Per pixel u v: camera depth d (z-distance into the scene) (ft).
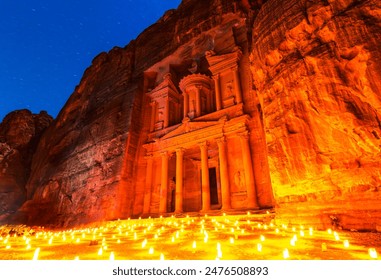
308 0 34.47
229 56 71.05
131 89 84.58
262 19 44.04
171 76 83.87
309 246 19.74
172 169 75.05
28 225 83.66
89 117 94.48
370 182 26.58
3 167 120.06
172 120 79.36
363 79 25.81
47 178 96.43
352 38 27.32
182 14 89.35
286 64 36.35
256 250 18.80
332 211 29.07
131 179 69.41
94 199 69.67
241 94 65.98
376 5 26.32
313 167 31.53
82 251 21.75
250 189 53.21
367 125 25.94
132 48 101.50
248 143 58.34
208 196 59.00
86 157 82.23
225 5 74.18
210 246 21.36
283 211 34.35
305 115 33.19
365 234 24.43
